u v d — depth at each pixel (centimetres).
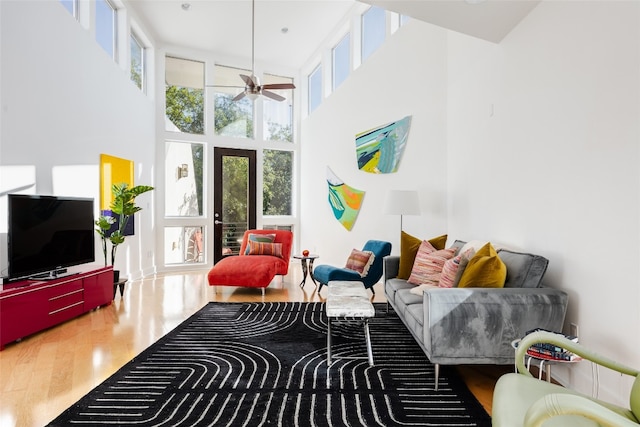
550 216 239
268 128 784
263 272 471
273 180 793
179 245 700
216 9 568
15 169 328
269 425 183
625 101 182
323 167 690
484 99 324
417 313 252
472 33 290
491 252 240
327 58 680
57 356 270
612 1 190
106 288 405
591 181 204
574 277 218
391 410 196
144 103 615
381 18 536
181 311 396
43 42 360
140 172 598
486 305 211
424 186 430
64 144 394
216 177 728
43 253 334
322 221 693
